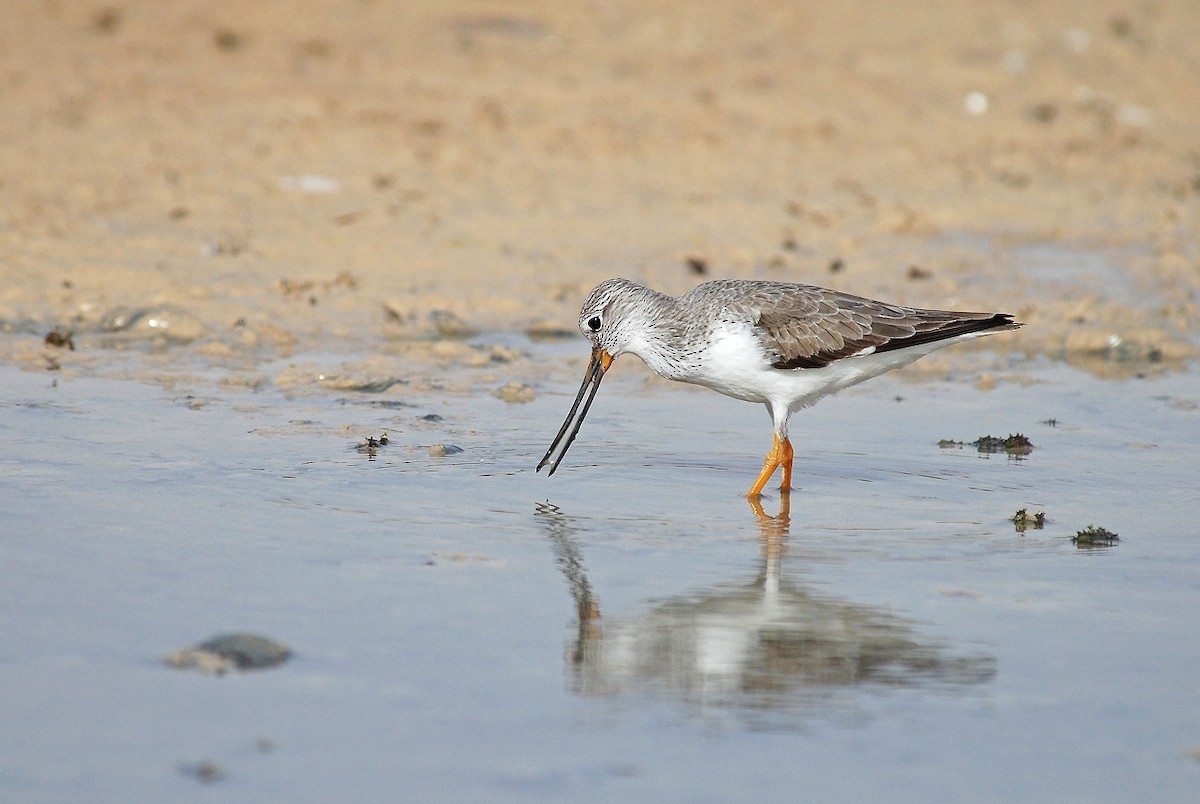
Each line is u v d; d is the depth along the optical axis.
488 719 7.89
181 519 10.89
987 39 37.81
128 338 16.94
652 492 12.18
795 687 8.41
